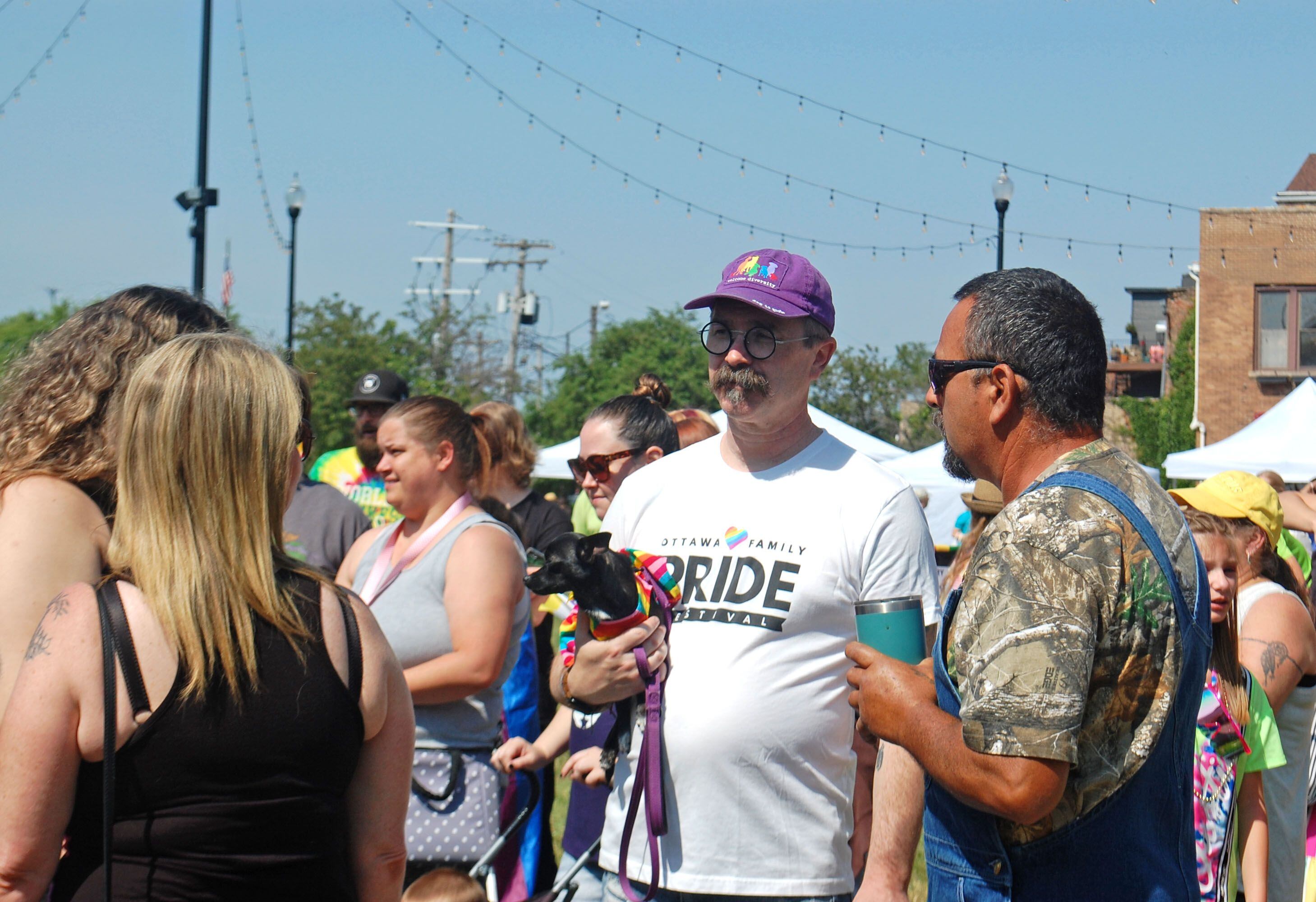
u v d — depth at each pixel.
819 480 2.83
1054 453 2.04
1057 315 2.04
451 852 3.56
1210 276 24.25
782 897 2.64
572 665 2.84
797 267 2.87
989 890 1.92
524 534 4.98
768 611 2.71
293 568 1.98
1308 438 12.67
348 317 33.03
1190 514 3.27
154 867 1.77
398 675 2.05
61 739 1.76
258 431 1.90
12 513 2.13
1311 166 25.58
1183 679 1.88
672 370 48.22
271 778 1.83
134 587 1.84
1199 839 3.10
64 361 2.24
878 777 2.54
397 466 3.76
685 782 2.68
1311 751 3.87
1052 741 1.73
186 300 2.43
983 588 1.86
